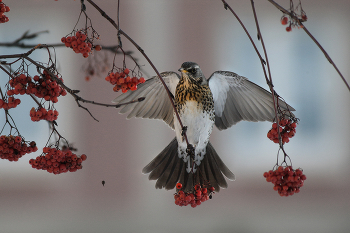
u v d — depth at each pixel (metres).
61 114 10.50
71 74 10.34
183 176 5.94
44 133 10.05
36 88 3.59
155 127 10.98
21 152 4.01
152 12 10.79
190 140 5.92
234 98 6.10
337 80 11.23
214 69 10.80
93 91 10.62
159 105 5.99
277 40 11.06
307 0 11.26
